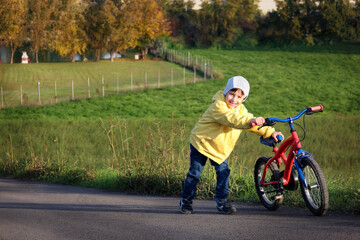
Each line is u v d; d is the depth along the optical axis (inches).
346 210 169.9
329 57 3127.5
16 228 147.9
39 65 2950.3
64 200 222.4
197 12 4562.0
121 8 3376.0
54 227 149.2
